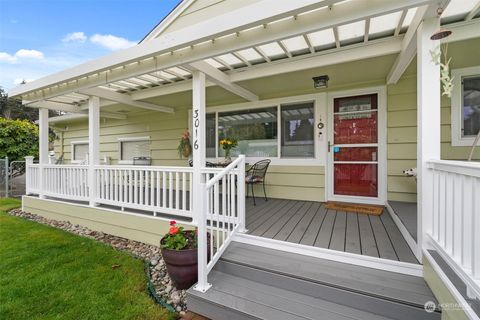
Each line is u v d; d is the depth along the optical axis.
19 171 9.36
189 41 2.46
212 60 3.34
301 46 3.02
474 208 1.28
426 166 1.95
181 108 6.16
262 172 4.74
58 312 2.13
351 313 1.83
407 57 2.72
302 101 4.63
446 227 1.63
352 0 1.97
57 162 8.19
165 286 2.59
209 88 4.48
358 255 2.21
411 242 2.30
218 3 3.27
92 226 4.41
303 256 2.44
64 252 3.40
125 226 3.97
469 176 1.35
